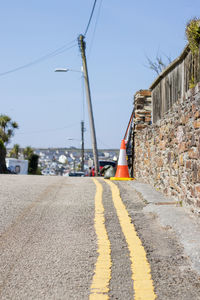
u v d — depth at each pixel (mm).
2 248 4508
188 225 5184
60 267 3922
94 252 4383
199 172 5527
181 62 7910
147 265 3957
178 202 6828
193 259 4020
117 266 3943
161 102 10188
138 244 4660
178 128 6891
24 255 4273
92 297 3246
